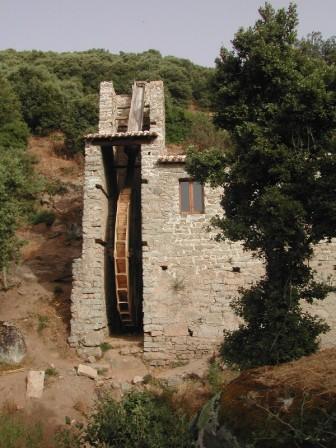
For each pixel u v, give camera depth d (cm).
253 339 891
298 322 849
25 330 1620
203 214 1702
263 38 923
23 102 3659
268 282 909
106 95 2081
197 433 674
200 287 1628
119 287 1747
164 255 1666
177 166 1762
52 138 3509
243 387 632
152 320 1600
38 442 1077
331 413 514
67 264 2052
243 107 945
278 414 534
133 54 5872
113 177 2067
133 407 827
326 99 822
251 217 887
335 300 1556
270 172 830
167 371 1512
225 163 945
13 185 1767
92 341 1578
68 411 1259
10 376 1371
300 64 951
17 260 1828
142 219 1709
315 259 1588
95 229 1709
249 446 530
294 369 633
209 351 1556
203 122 3441
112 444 761
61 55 5469
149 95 2034
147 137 1792
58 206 2566
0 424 1124
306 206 822
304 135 869
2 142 3158
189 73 5106
